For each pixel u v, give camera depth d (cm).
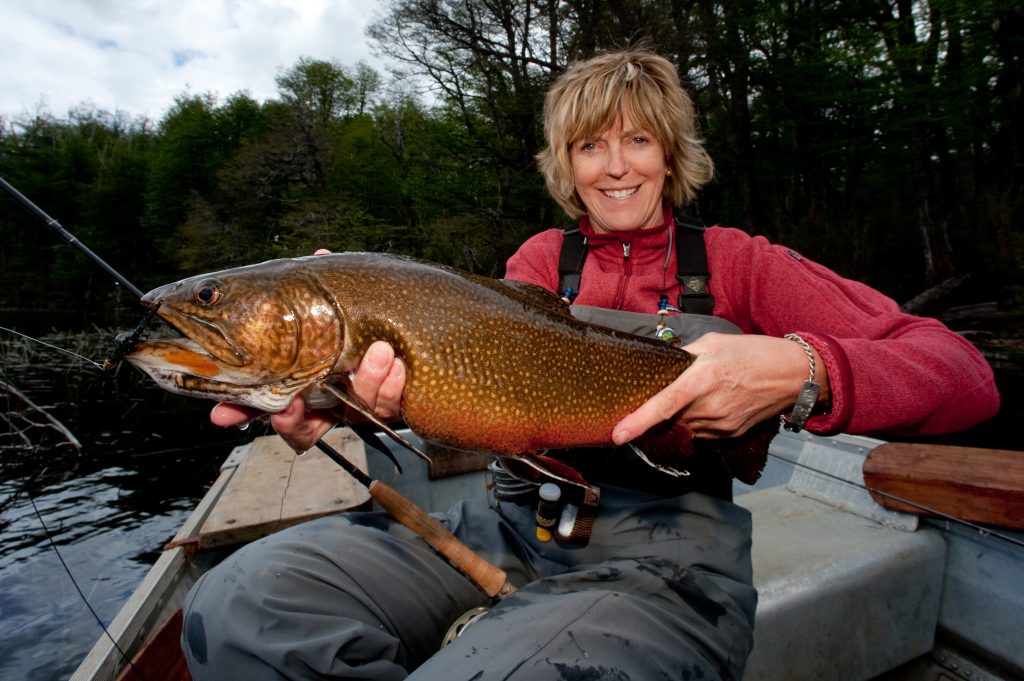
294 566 168
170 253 3822
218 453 998
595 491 183
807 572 236
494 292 191
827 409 169
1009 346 1547
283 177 3419
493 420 185
